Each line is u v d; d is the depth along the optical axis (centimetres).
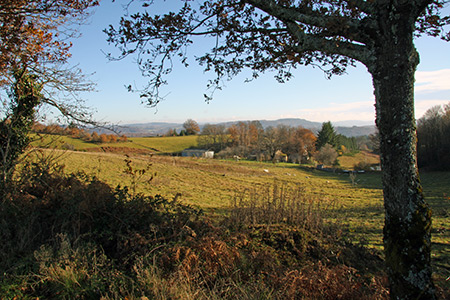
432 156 5316
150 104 426
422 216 285
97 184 640
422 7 284
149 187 2039
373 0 294
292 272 430
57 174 705
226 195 2206
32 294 406
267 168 5281
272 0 333
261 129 7756
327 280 406
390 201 298
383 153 304
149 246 509
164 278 415
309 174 5147
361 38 320
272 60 448
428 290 281
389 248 299
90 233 532
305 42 340
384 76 297
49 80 801
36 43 706
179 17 389
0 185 652
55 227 562
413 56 293
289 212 736
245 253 526
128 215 574
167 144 8669
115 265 474
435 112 5547
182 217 590
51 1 668
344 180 4578
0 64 682
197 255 468
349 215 1116
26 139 783
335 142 8581
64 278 414
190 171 3619
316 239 625
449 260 591
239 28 427
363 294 388
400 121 290
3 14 615
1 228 545
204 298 379
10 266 464
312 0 372
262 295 382
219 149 8319
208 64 455
